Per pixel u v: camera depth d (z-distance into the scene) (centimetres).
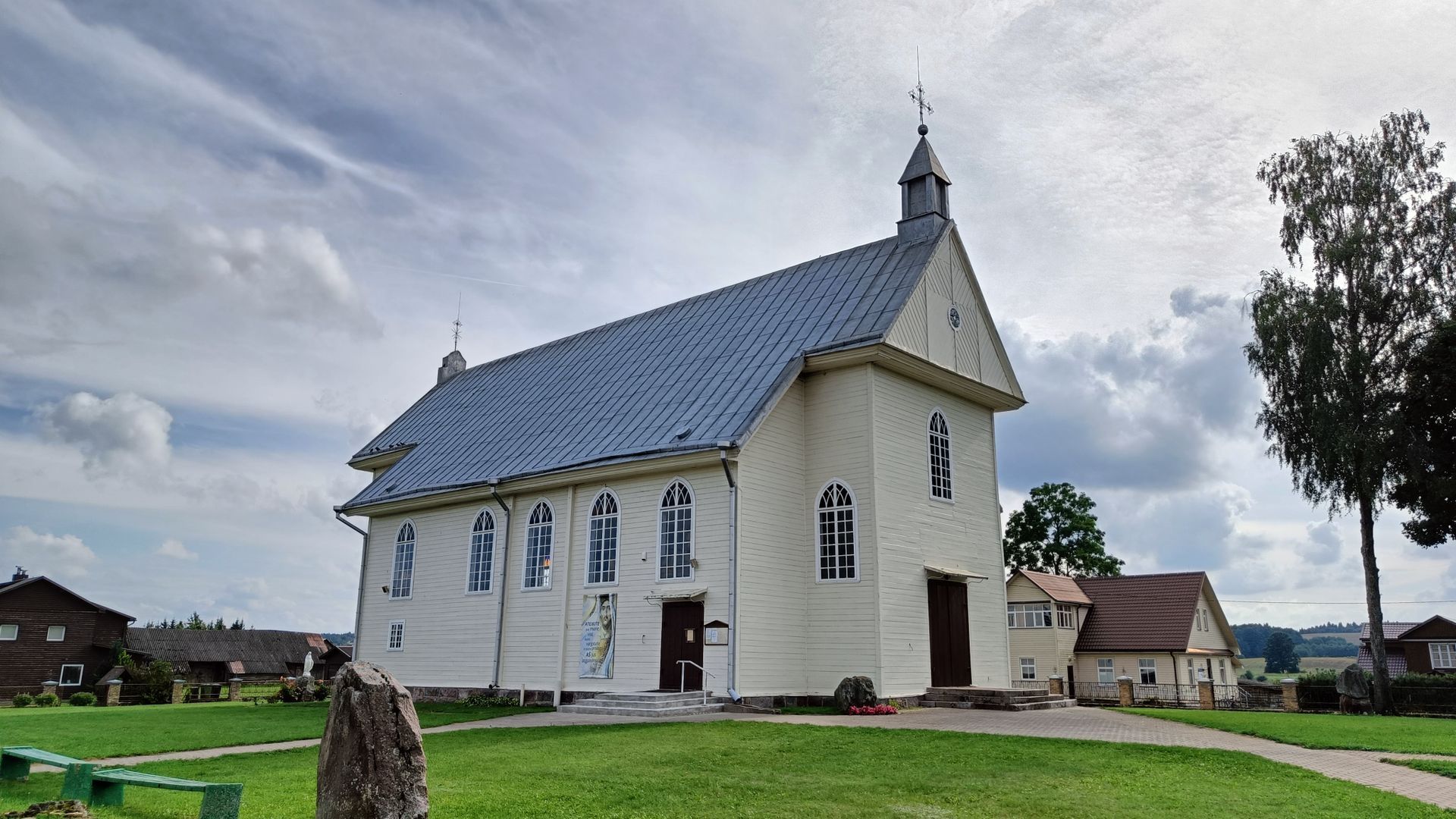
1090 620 5334
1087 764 1324
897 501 2509
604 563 2623
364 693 866
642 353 3206
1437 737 1719
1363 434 3016
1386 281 3164
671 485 2505
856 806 1059
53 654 5503
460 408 3847
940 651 2558
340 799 844
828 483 2528
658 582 2473
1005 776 1238
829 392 2584
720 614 2314
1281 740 1680
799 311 2830
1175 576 5312
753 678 2305
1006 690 2370
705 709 2202
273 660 6744
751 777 1236
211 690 4341
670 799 1094
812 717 2075
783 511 2483
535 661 2731
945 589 2630
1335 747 1590
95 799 1086
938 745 1519
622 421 2803
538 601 2767
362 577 3444
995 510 2947
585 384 3247
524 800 1083
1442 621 5772
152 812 1041
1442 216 3128
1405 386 3181
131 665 5241
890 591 2414
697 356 2925
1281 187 3431
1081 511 6041
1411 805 1062
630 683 2477
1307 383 3134
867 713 2156
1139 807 1051
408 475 3434
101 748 1659
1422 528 3428
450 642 3020
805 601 2495
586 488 2723
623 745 1552
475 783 1198
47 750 1611
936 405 2764
